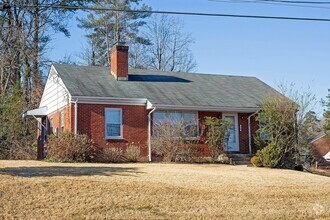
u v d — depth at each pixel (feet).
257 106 93.66
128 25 167.32
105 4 161.58
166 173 60.90
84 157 78.38
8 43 125.49
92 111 83.25
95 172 57.57
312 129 92.17
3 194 43.91
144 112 87.04
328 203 51.78
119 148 84.02
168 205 45.57
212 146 87.92
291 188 57.26
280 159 82.43
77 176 53.36
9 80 126.41
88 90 84.99
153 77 100.07
